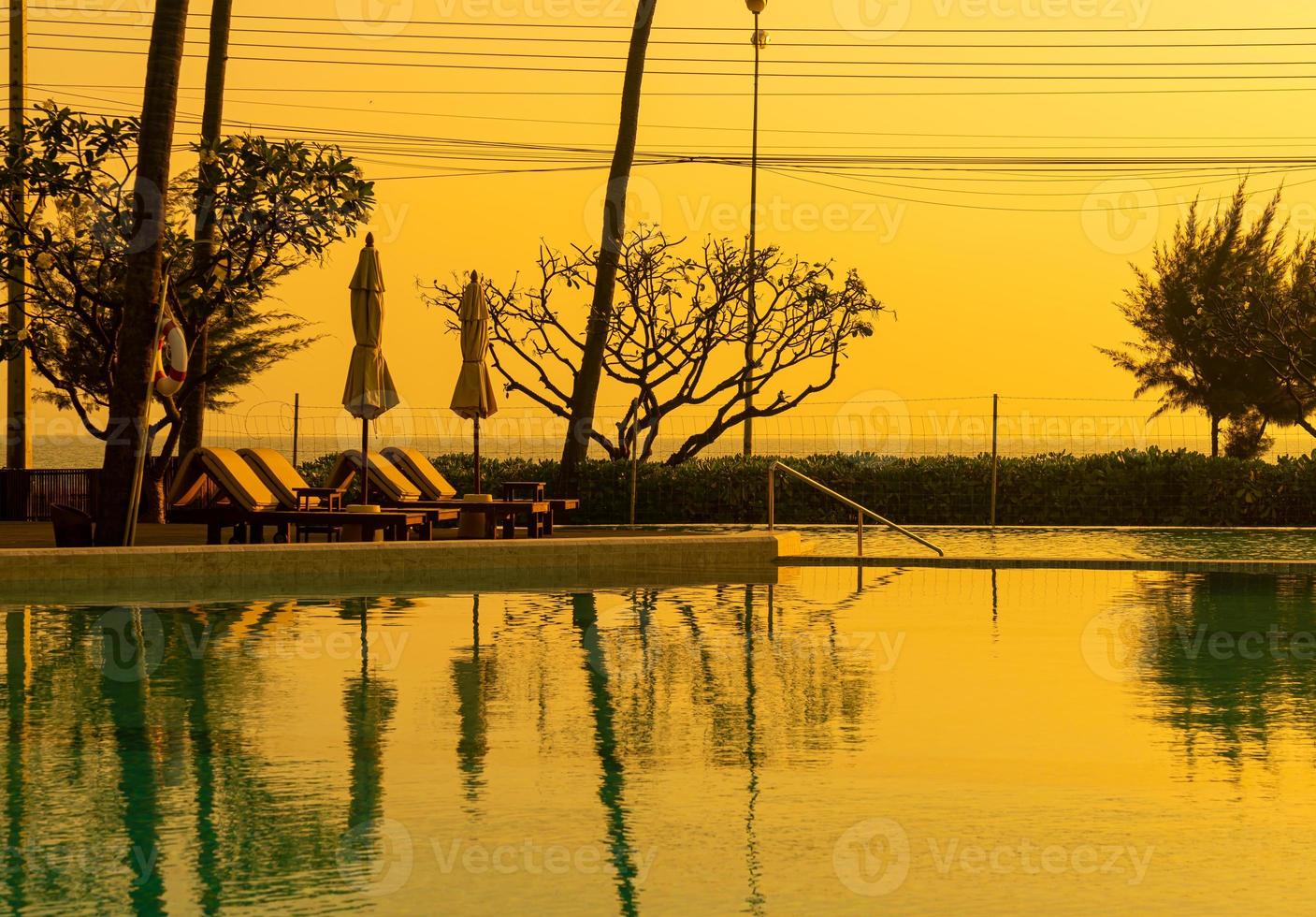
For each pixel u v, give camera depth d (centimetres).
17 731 921
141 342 1934
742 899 599
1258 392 4288
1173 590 1755
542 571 1905
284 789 775
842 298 3575
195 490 1955
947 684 1100
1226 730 934
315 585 1766
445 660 1203
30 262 2192
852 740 898
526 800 753
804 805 746
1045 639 1337
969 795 766
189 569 1747
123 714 974
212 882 617
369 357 2073
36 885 614
